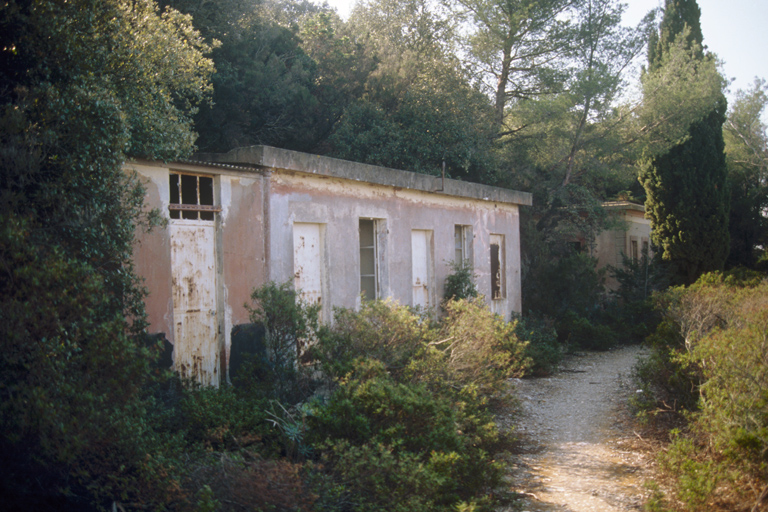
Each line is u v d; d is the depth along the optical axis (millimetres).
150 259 6066
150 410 5008
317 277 8430
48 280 3750
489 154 16453
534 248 16203
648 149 18719
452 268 11781
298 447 4906
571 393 9211
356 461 4305
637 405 7371
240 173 7168
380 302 6762
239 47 13336
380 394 4945
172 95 10141
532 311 15117
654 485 4859
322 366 6320
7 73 4699
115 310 4691
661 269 18375
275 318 6668
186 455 4430
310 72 15336
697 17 25906
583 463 5930
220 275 6914
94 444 3760
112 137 4711
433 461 4465
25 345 3668
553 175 18609
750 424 4875
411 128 15164
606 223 18688
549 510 4746
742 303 10023
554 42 18766
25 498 3701
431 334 6914
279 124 13805
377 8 20578
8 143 4094
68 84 4738
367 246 10031
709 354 6152
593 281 15602
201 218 6840
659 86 18297
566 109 17156
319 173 8133
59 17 4711
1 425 3590
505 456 6055
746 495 4570
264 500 3662
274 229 7531
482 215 13148
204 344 6734
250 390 6207
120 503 3842
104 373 3961
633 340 14875
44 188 4254
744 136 30219
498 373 7160
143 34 7379
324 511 3916
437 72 17109
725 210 18859
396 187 10164
